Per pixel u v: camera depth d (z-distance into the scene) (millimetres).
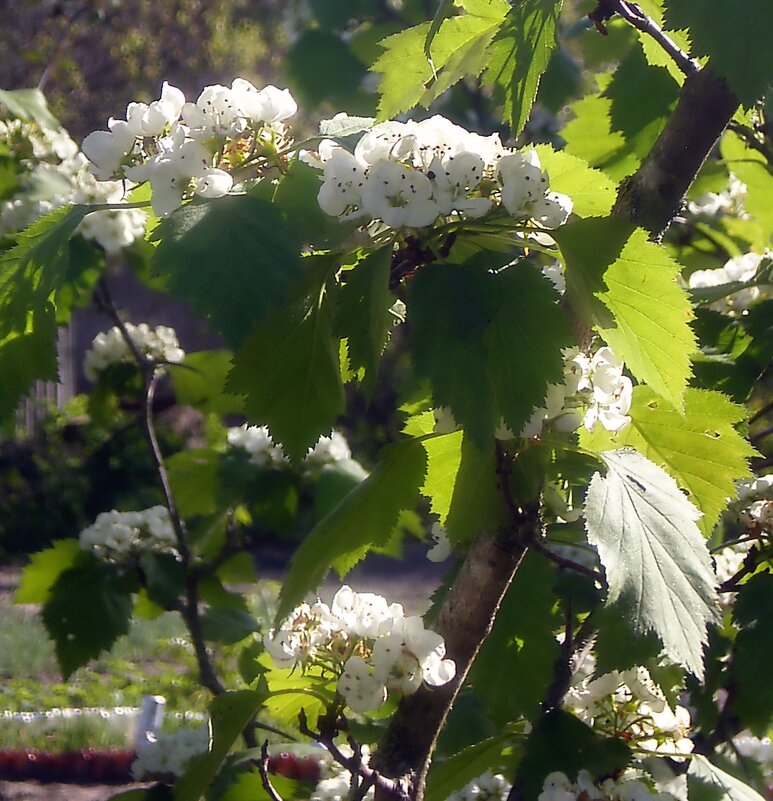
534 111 1210
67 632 904
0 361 409
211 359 1061
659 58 627
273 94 442
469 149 425
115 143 449
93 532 937
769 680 565
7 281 414
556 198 431
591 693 587
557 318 389
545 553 470
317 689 528
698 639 408
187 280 373
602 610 458
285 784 665
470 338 381
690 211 954
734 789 548
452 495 491
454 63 517
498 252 406
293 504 958
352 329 411
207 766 510
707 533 533
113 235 900
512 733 586
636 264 412
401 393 614
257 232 380
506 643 552
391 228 430
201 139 433
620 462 450
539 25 451
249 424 425
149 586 930
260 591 1132
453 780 579
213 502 994
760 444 881
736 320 682
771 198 917
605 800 548
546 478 490
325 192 412
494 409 381
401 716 493
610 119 738
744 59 394
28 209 930
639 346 427
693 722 682
